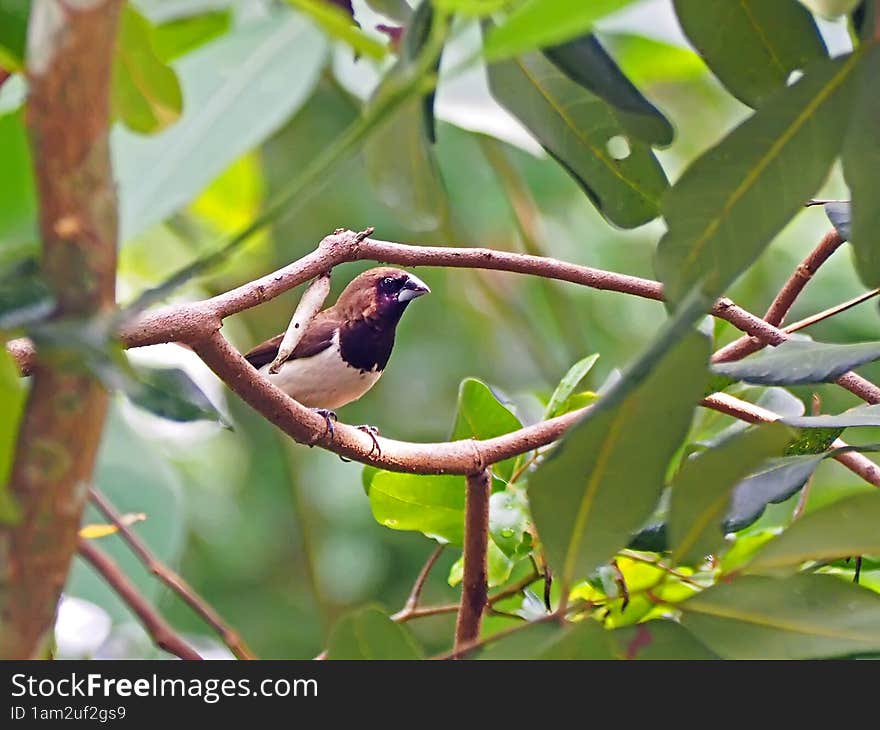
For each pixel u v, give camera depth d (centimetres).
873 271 385
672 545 349
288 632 1207
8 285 263
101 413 250
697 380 314
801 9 384
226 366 469
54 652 432
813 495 744
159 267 977
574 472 331
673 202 372
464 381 565
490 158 1062
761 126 360
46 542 249
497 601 546
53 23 225
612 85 343
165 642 333
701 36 395
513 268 535
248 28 485
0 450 265
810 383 408
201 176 457
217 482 1178
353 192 1205
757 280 1112
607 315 1274
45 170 234
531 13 237
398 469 504
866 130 359
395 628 348
